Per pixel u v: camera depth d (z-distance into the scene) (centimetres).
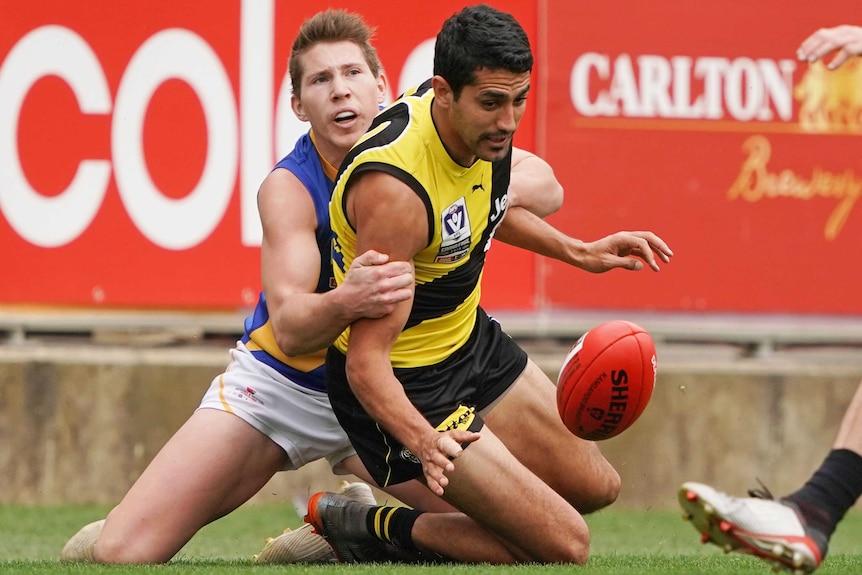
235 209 2486
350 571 1277
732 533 1128
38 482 2491
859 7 2631
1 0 2423
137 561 1494
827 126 2636
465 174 1321
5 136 2436
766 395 2647
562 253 1565
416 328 1395
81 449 2505
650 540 2166
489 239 1409
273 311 1458
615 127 2581
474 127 1248
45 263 2450
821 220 2634
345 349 1401
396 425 1284
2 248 2444
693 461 2627
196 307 2484
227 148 2480
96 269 2462
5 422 2483
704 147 2605
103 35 2447
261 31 2483
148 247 2470
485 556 1443
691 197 2600
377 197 1277
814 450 2656
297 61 1540
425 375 1402
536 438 1537
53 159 2445
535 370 1564
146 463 2520
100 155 2453
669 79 2595
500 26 1222
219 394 1598
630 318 2588
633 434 2619
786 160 2625
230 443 1563
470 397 1452
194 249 2480
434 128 1298
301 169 1527
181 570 1311
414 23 2511
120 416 2516
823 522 1144
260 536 2147
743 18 2611
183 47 2466
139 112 2458
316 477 2588
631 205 2584
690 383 2633
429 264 1349
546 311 2559
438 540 1455
